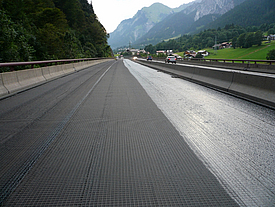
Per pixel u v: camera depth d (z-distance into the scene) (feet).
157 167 9.70
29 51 84.48
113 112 19.40
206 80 38.42
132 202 7.39
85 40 278.67
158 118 17.46
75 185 8.41
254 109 20.31
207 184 8.39
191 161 10.25
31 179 8.86
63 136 13.64
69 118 17.62
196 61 143.23
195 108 20.85
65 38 149.89
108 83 40.70
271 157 10.63
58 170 9.54
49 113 19.29
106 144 12.33
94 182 8.57
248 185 8.34
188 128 15.03
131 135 13.73
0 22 73.77
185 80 45.98
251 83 25.40
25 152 11.42
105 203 7.37
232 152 11.21
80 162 10.23
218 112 19.30
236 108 20.76
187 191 7.97
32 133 14.24
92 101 24.32
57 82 42.86
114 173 9.21
